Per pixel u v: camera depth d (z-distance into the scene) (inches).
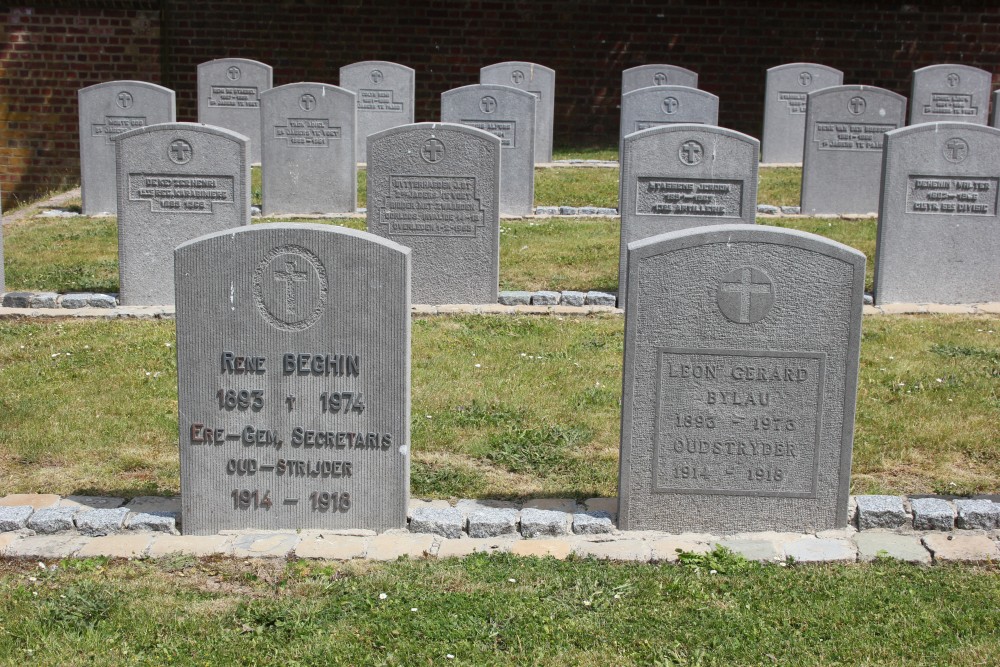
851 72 836.6
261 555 225.6
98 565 222.1
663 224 400.8
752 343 229.9
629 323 229.6
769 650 188.4
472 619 198.4
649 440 233.9
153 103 571.5
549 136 700.7
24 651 189.8
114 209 580.7
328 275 227.9
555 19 831.7
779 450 233.8
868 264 466.3
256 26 821.2
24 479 263.0
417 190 406.3
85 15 781.3
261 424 233.5
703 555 223.1
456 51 834.2
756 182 394.0
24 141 789.9
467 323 390.0
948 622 197.0
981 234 410.6
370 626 196.5
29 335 377.1
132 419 300.7
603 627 195.9
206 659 187.8
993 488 258.7
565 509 245.0
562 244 494.0
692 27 832.3
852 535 234.1
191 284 229.0
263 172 558.3
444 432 290.4
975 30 826.2
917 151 405.1
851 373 230.5
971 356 354.0
